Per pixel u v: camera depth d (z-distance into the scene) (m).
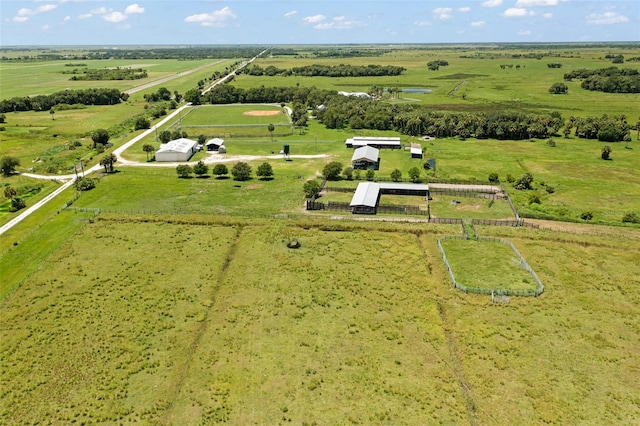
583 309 53.81
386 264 64.19
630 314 52.88
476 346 47.25
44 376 43.06
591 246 69.06
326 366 44.41
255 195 91.00
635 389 41.84
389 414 38.69
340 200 87.50
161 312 52.94
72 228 74.62
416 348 47.00
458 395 40.78
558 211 82.56
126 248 68.19
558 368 44.28
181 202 86.69
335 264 64.12
